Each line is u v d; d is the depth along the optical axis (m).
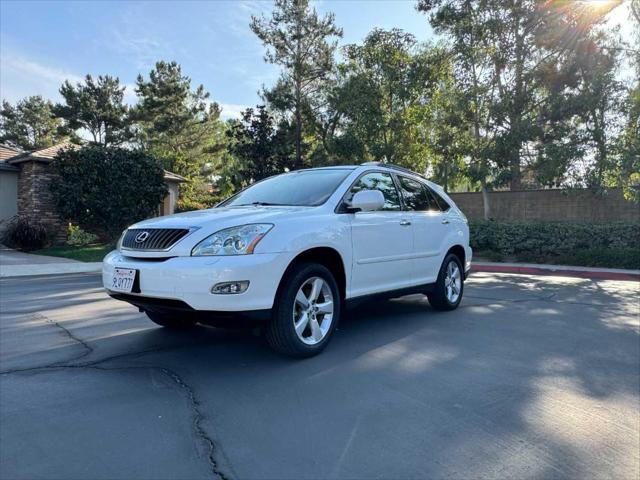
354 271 4.93
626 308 7.43
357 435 3.01
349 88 20.81
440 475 2.57
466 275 7.22
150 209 19.50
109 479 2.51
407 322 6.12
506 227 15.59
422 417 3.29
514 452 2.84
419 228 5.99
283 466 2.64
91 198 17.70
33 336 5.36
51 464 2.64
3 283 10.26
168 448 2.83
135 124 44.66
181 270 3.84
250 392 3.68
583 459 2.78
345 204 5.00
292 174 5.86
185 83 43.03
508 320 6.35
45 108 56.75
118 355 4.61
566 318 6.58
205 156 46.28
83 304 7.39
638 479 2.58
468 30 16.08
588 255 13.63
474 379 4.06
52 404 3.45
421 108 19.36
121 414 3.28
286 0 24.81
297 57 25.45
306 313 4.41
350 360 4.48
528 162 16.55
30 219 18.95
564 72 15.35
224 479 2.51
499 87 16.30
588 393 3.80
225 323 3.99
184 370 4.18
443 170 22.22
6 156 21.56
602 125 14.77
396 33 19.27
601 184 14.93
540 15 15.39
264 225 4.12
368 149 20.02
